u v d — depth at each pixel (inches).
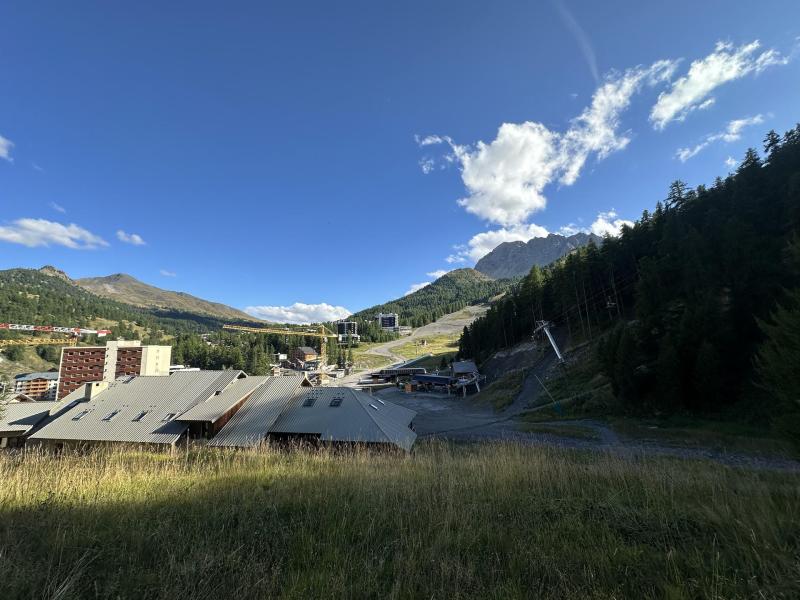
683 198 2566.4
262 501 250.5
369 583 142.0
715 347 1380.4
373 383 4483.3
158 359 4707.2
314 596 134.5
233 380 1391.5
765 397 1229.1
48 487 286.4
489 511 227.3
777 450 956.6
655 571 152.0
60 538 181.2
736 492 268.7
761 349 506.3
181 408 1248.8
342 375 5698.8
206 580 140.5
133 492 275.9
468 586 142.2
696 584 138.2
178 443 1120.2
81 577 147.6
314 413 1160.2
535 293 3282.5
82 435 1178.6
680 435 1212.5
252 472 364.2
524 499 255.4
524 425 1674.5
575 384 2063.2
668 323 1625.2
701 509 222.8
